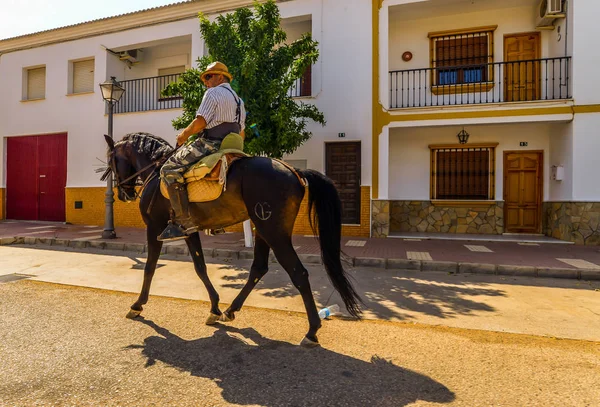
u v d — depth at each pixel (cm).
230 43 781
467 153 1184
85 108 1382
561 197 1030
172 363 297
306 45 839
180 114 1259
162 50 1401
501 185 1155
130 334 358
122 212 1320
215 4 1212
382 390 257
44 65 1451
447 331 378
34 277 600
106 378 271
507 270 670
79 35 1380
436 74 1162
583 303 490
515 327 394
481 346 338
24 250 883
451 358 311
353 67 1099
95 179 1363
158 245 409
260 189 340
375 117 1083
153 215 403
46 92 1438
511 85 1116
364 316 428
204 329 374
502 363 302
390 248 877
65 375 275
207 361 302
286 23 1208
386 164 1078
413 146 1212
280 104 827
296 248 873
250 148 770
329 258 337
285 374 280
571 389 260
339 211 346
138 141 452
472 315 436
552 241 988
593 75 945
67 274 624
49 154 1455
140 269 670
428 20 1170
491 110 1002
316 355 315
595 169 945
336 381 270
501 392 256
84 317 405
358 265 738
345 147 1131
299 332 370
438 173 1202
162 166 381
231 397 247
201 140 369
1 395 245
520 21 1105
